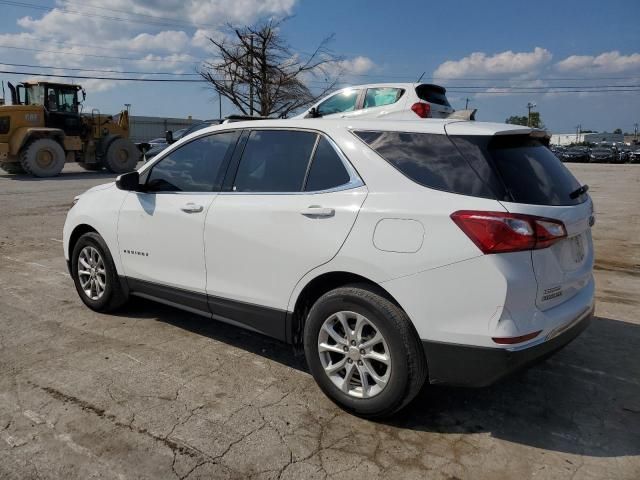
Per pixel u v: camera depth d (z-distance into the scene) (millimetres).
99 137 21344
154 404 3330
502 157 2982
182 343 4293
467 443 2994
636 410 3371
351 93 10812
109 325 4652
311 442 2969
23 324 4633
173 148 4363
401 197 3027
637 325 4840
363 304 3068
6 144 18562
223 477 2668
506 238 2730
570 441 3029
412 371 2965
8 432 2998
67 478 2641
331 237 3197
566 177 3365
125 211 4484
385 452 2895
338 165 3355
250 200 3674
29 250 7512
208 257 3881
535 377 3801
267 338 4418
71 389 3490
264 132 3818
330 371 3291
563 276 3021
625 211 12352
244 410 3285
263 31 27859
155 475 2676
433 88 10562
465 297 2791
